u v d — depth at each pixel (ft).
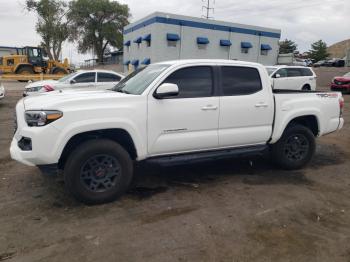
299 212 13.89
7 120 34.63
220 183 17.17
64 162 14.73
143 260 10.37
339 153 23.65
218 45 94.48
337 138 28.58
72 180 13.73
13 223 12.66
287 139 19.03
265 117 17.80
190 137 15.79
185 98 15.58
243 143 17.54
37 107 13.41
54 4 168.76
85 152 13.73
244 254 10.78
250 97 17.20
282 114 18.28
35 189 15.94
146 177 17.84
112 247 11.08
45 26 167.63
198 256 10.61
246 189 16.38
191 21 88.33
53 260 10.36
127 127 14.26
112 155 14.26
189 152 16.22
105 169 14.34
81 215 13.38
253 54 102.01
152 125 14.87
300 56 286.87
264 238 11.78
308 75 58.08
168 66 15.78
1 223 12.65
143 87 15.34
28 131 13.20
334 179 18.11
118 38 185.57
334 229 12.55
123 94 15.03
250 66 17.54
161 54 85.92
